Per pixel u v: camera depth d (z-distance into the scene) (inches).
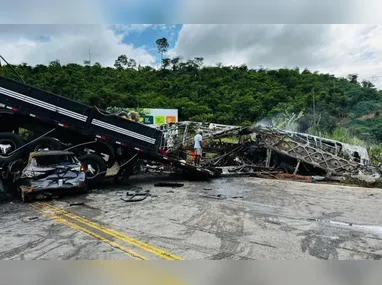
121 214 297.9
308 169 619.2
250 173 586.6
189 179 539.2
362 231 243.9
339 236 231.3
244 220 275.3
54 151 394.0
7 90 420.2
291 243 215.9
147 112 1317.7
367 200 366.3
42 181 359.9
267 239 224.1
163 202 350.9
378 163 684.1
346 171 555.5
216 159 655.8
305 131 1339.8
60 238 229.6
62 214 300.7
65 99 447.5
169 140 652.1
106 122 467.2
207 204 340.2
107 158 491.8
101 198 374.9
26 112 427.8
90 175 442.6
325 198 377.1
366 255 194.5
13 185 409.7
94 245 213.5
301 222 269.6
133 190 430.6
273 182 510.3
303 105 1599.4
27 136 473.4
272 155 660.7
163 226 257.1
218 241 220.2
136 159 502.3
